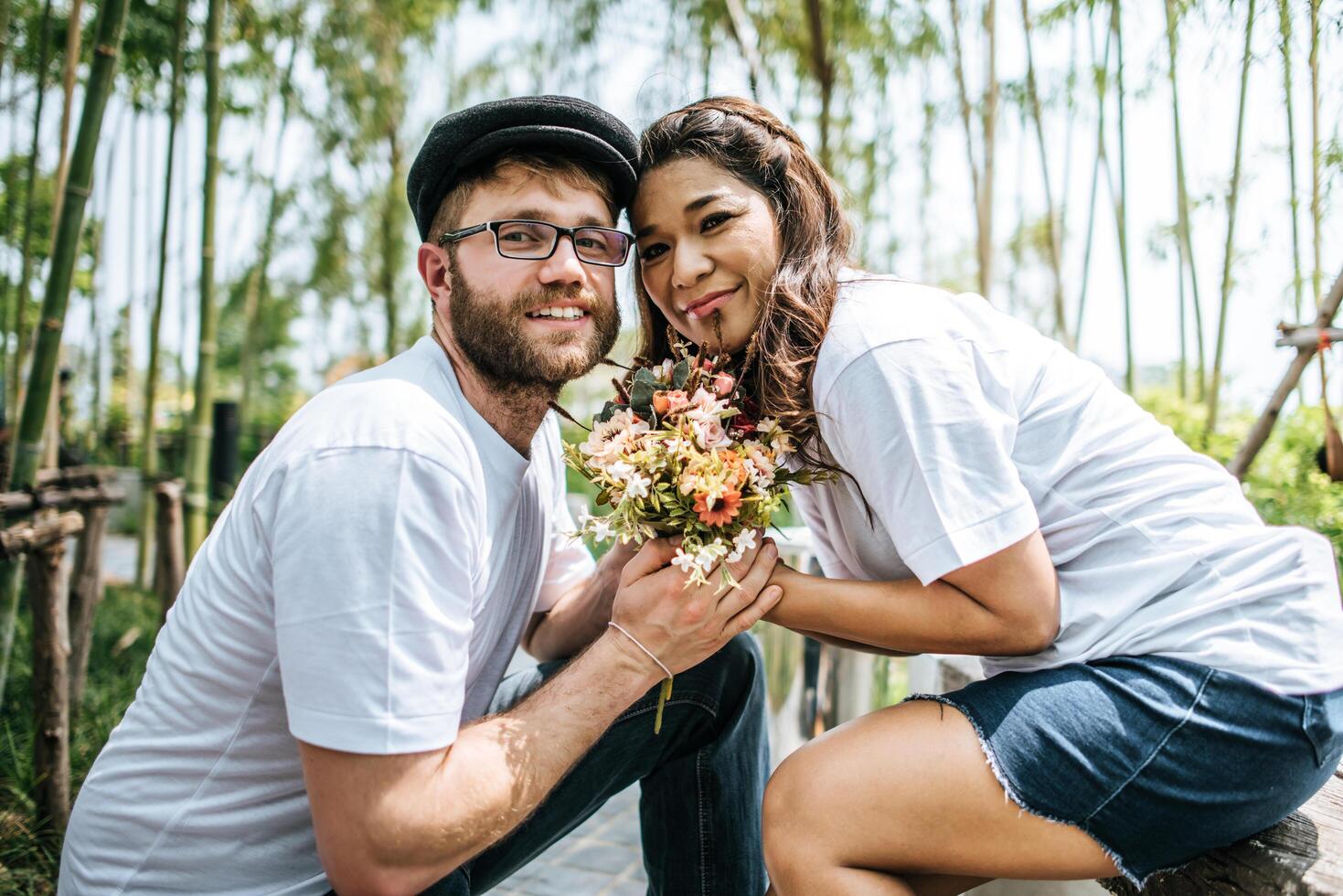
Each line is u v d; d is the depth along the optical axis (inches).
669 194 60.7
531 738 51.0
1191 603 51.7
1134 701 49.4
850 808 49.9
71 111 111.3
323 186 263.7
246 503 51.0
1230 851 50.8
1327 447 90.5
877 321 54.2
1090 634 52.8
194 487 159.0
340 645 45.7
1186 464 56.3
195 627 51.4
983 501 50.7
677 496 53.2
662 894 69.9
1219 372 123.0
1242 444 97.1
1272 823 50.8
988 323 58.4
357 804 45.7
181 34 158.2
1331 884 44.6
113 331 253.6
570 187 57.2
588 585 72.4
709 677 67.9
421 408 51.3
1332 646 51.1
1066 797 48.8
